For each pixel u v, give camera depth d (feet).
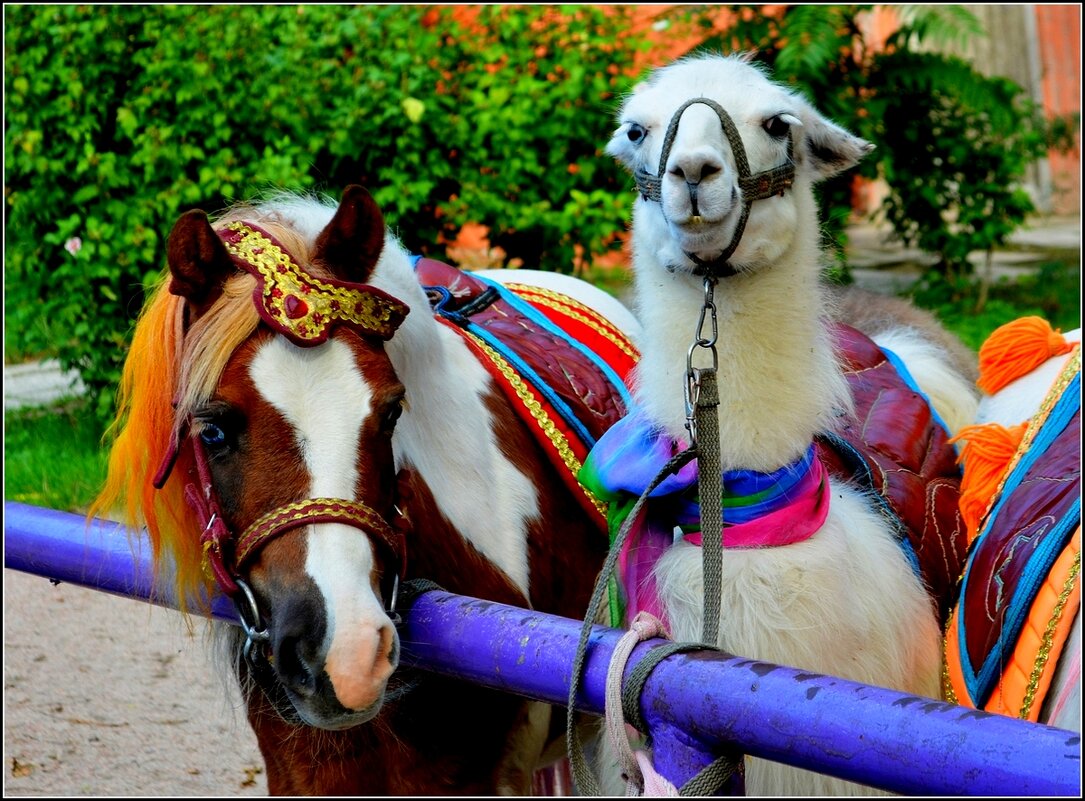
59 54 20.15
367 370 6.22
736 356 7.03
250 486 6.04
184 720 13.12
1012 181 26.66
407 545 6.94
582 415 8.68
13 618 15.78
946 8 25.20
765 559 6.91
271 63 20.44
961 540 8.20
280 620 5.81
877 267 31.73
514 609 6.06
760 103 6.74
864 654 7.04
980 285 28.71
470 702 7.34
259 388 6.03
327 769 7.37
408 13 21.57
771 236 6.86
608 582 7.47
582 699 5.53
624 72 22.57
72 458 19.84
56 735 12.66
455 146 21.16
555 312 9.96
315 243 6.57
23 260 20.90
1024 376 9.26
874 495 7.91
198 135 20.74
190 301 6.36
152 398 6.52
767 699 4.89
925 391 9.96
